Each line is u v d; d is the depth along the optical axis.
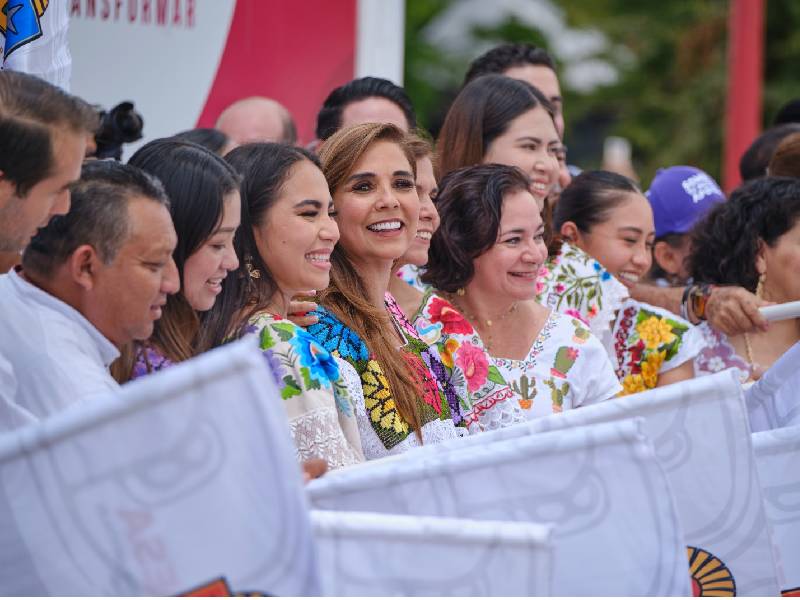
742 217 8.84
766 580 4.71
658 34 33.91
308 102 10.12
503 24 35.28
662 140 32.47
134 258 4.80
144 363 5.50
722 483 4.71
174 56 9.21
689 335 8.50
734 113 18.62
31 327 4.73
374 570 3.92
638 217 9.06
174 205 5.40
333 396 5.73
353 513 4.00
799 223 8.65
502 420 7.25
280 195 6.05
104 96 8.95
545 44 35.47
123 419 3.54
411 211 6.76
